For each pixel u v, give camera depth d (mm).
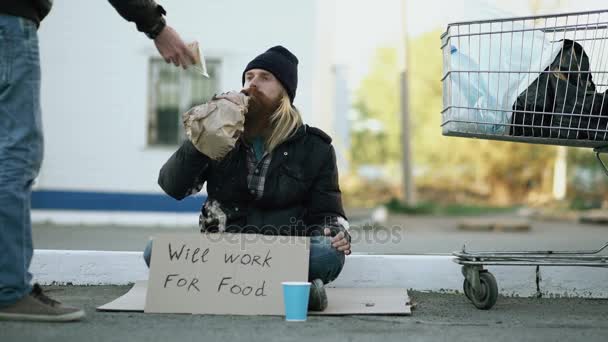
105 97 13969
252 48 13930
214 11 13898
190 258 3914
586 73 4172
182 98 14102
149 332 3340
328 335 3344
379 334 3389
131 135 14016
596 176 27734
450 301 4457
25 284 3477
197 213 14000
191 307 3840
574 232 14016
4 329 3293
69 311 3525
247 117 4047
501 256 4164
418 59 35781
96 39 13906
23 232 3438
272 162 4105
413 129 34562
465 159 32469
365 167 39469
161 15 3629
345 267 4840
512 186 30844
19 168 3391
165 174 4062
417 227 15867
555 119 4105
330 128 17188
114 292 4605
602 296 4715
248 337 3266
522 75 4172
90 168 13977
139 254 4930
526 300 4582
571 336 3432
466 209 24641
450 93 4191
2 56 3354
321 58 14883
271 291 3873
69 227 12805
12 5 3357
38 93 3484
